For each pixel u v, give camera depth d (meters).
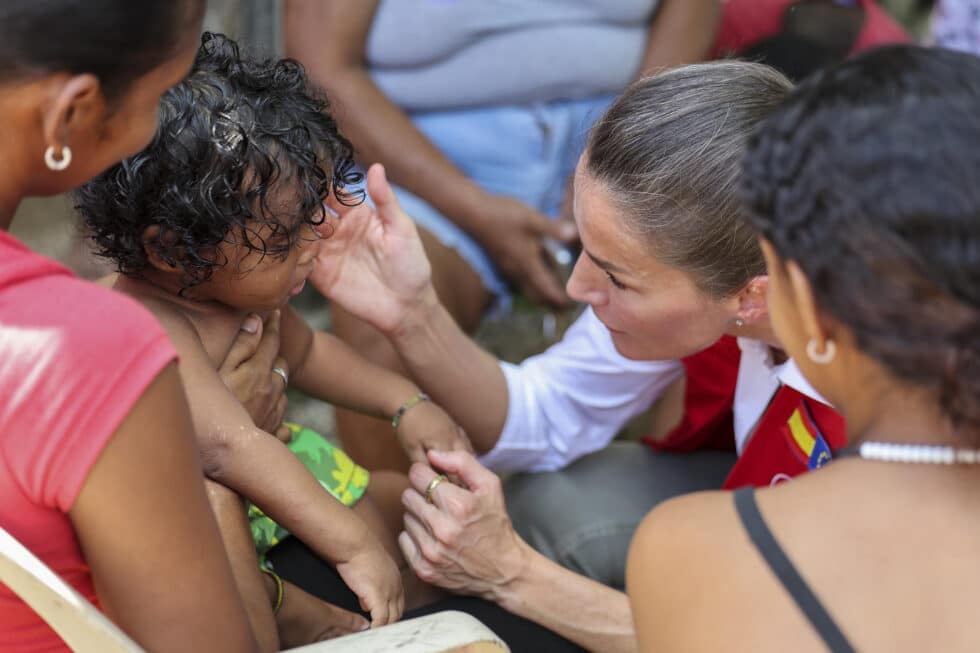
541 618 1.57
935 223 0.76
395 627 1.08
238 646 1.03
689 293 1.42
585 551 1.85
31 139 0.91
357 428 2.29
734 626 0.86
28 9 0.85
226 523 1.37
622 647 1.57
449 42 2.52
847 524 0.86
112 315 0.89
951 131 0.78
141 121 0.96
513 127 2.64
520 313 2.83
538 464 1.95
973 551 0.83
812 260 0.82
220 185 1.29
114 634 0.90
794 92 0.88
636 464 1.97
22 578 0.90
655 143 1.34
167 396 0.91
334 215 1.65
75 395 0.87
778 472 1.62
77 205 1.35
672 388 2.30
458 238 2.57
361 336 2.27
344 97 2.50
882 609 0.83
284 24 2.55
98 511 0.91
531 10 2.51
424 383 1.82
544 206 2.73
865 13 2.68
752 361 1.67
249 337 1.50
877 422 0.88
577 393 1.91
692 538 0.91
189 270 1.34
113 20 0.87
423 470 1.62
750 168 0.88
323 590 1.55
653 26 2.68
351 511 1.46
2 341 0.88
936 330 0.78
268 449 1.40
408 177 2.54
